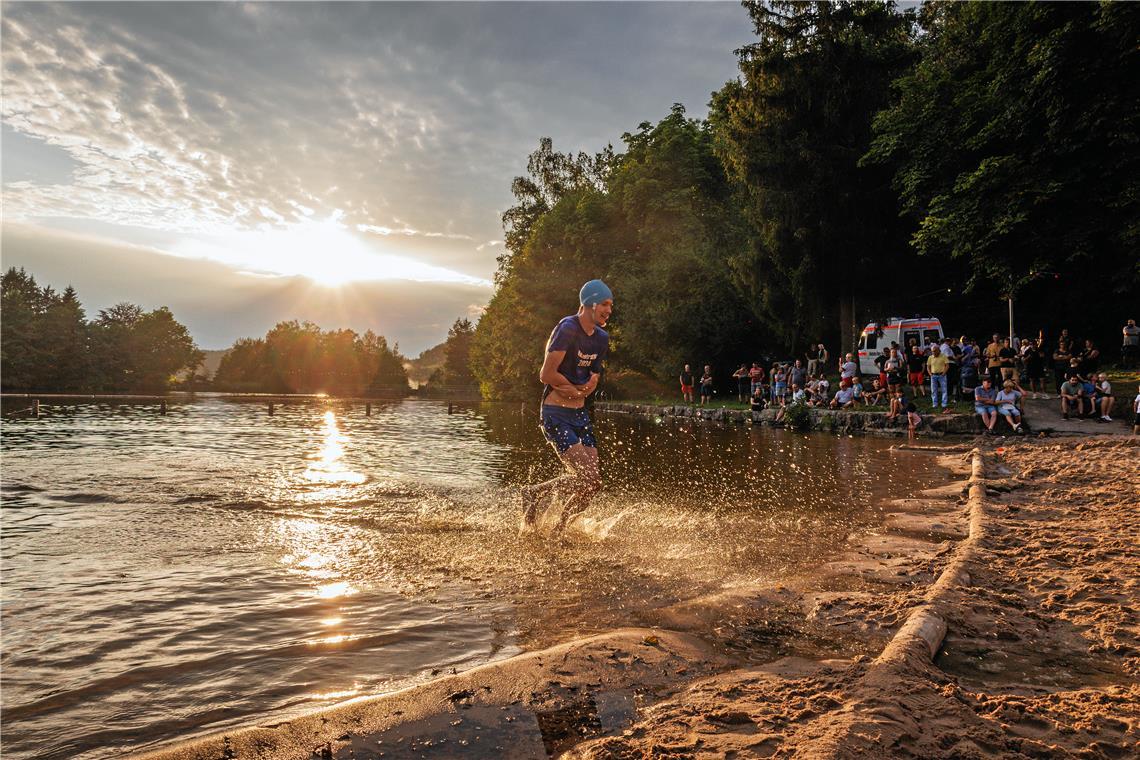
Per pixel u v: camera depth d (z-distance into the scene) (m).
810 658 2.82
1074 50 16.62
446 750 2.03
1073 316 25.33
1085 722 2.18
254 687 2.55
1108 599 3.44
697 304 31.61
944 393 17.47
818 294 25.77
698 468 9.70
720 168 38.12
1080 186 17.92
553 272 43.00
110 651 2.88
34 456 11.09
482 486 7.63
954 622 3.13
